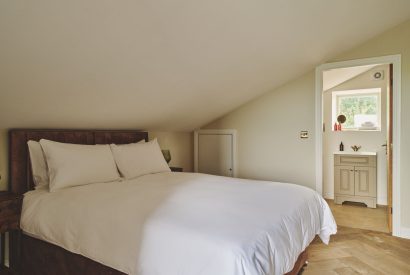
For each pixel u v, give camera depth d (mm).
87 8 1407
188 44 2029
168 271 1234
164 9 1605
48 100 2115
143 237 1363
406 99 2828
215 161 4289
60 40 1554
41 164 2268
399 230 2896
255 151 3900
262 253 1201
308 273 2154
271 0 1810
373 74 4305
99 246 1512
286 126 3639
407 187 2850
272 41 2369
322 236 2193
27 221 1864
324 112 4637
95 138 2902
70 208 1743
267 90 3686
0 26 1318
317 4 1989
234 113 4074
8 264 2188
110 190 2072
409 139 2826
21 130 2344
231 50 2312
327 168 4605
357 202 4254
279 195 1961
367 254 2492
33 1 1260
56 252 1771
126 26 1631
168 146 4121
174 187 2193
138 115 3049
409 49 2805
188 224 1351
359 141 4387
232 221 1394
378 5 2258
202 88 2924
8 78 1708
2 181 2260
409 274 2137
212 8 1724
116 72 2066
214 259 1120
